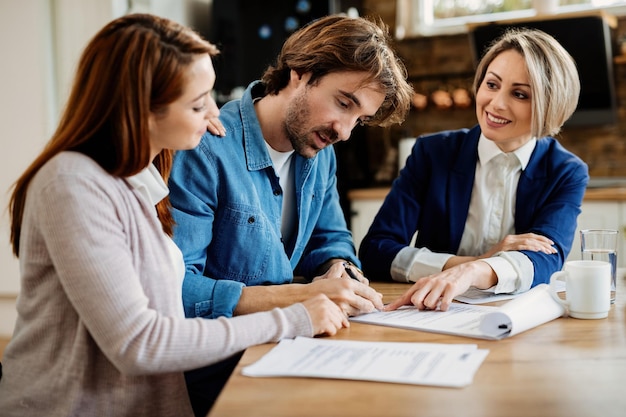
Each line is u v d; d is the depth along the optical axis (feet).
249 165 5.27
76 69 3.83
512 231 6.39
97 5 10.28
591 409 2.81
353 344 3.75
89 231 3.44
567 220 6.03
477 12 13.76
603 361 3.47
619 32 12.23
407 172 6.82
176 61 3.67
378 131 13.93
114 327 3.43
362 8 13.74
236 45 12.60
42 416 3.71
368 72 4.84
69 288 3.43
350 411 2.81
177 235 4.91
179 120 3.78
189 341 3.55
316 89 4.96
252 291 4.61
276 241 5.40
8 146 10.36
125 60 3.60
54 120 10.33
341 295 4.42
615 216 10.42
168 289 3.98
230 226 5.17
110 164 3.73
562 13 11.38
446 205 6.53
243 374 3.28
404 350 3.62
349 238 6.34
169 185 4.98
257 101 5.58
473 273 4.98
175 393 3.93
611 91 11.80
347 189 12.41
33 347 3.77
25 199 3.80
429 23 14.03
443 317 4.44
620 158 12.30
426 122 13.69
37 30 10.10
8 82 10.28
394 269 6.02
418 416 2.76
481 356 3.49
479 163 6.47
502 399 2.93
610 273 4.47
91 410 3.69
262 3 12.45
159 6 11.54
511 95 5.87
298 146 5.20
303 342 3.78
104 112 3.65
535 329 4.15
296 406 2.88
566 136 12.62
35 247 3.61
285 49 5.26
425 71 13.62
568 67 5.79
